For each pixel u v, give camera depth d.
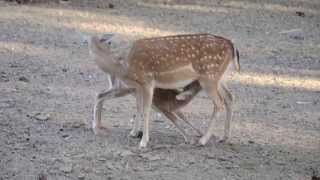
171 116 16.23
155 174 14.20
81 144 15.59
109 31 28.89
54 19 30.28
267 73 24.53
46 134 16.16
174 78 15.92
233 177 14.32
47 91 19.98
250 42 29.52
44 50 25.11
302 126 18.36
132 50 16.00
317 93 22.30
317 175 14.80
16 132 16.14
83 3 34.25
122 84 16.36
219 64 16.05
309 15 36.34
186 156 15.28
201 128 17.41
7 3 32.72
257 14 35.62
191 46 15.95
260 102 20.59
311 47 29.56
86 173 14.03
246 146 16.34
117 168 14.38
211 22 32.88
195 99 20.22
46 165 14.30
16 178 13.62
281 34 31.67
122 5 34.84
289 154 16.05
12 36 26.80
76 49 25.62
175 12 34.34
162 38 16.16
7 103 18.39
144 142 15.63
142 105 16.06
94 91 20.39
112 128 16.94
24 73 21.88
